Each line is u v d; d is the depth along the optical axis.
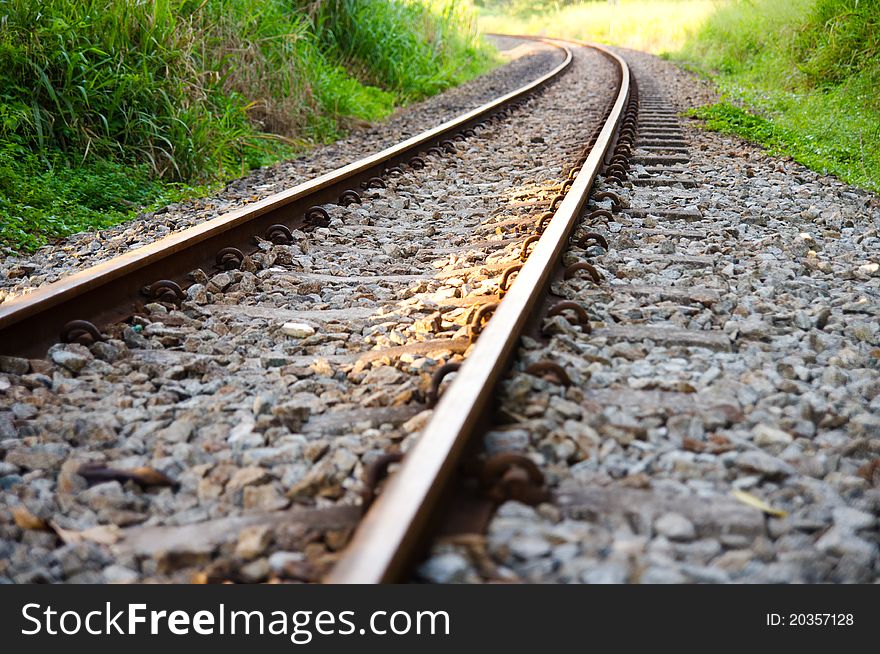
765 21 18.42
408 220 5.96
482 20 60.47
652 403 2.69
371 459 2.45
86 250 5.35
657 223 5.36
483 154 8.82
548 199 6.08
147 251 4.09
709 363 3.07
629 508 2.07
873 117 10.34
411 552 1.78
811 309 3.71
